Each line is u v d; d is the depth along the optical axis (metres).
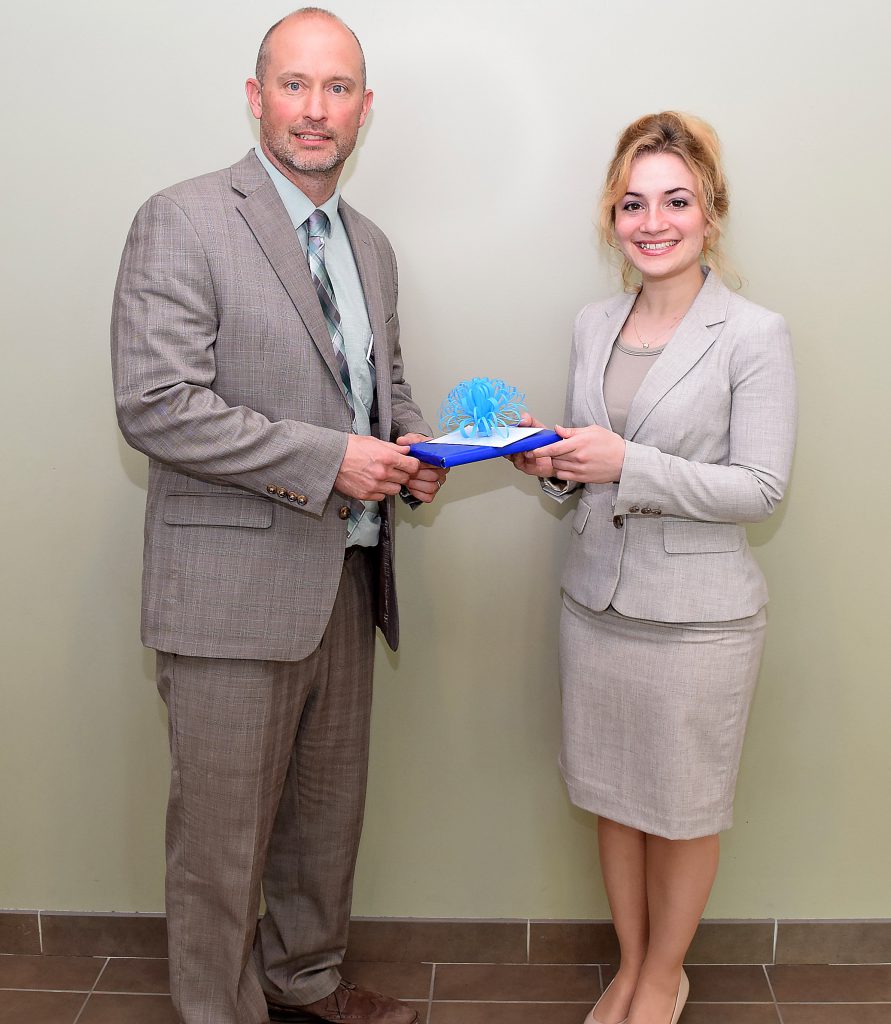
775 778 2.22
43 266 2.02
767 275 2.00
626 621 1.81
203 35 1.92
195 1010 1.86
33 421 2.09
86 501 2.12
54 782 2.26
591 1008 2.12
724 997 2.15
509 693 2.22
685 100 1.93
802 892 2.27
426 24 1.92
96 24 1.92
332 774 1.98
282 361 1.64
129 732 2.23
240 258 1.61
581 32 1.92
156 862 2.29
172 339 1.57
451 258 2.02
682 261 1.73
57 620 2.18
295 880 2.03
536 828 2.28
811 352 2.03
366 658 1.97
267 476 1.60
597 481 1.72
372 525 1.85
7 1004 2.12
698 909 1.91
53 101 1.95
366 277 1.79
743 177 1.96
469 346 2.06
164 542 1.69
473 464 2.11
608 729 1.87
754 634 1.82
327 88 1.62
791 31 1.90
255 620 1.67
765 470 1.69
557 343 2.05
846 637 2.15
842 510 2.10
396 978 2.23
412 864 2.29
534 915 2.29
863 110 1.92
